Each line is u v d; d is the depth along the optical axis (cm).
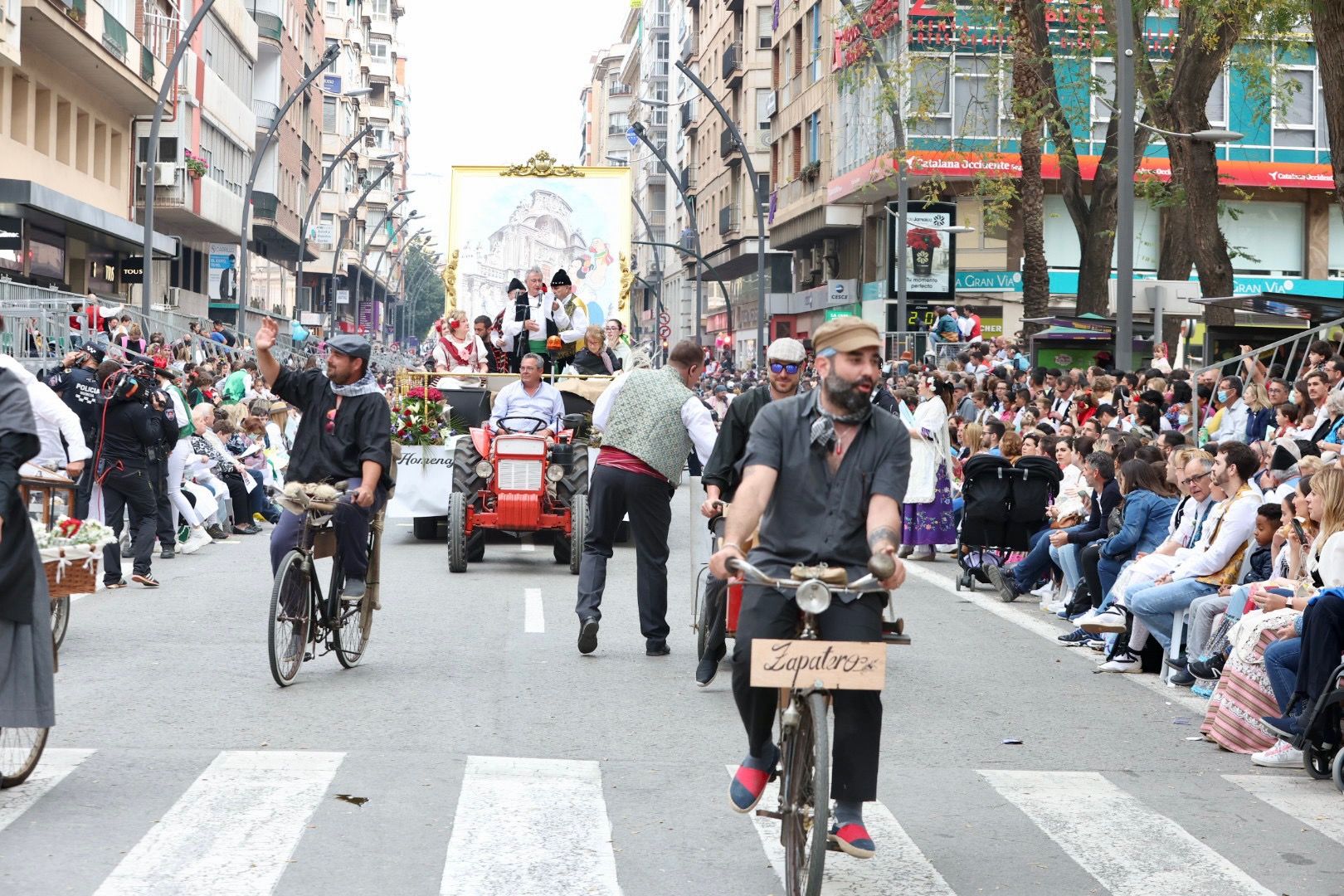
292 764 737
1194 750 848
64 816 642
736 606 950
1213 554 1035
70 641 1102
